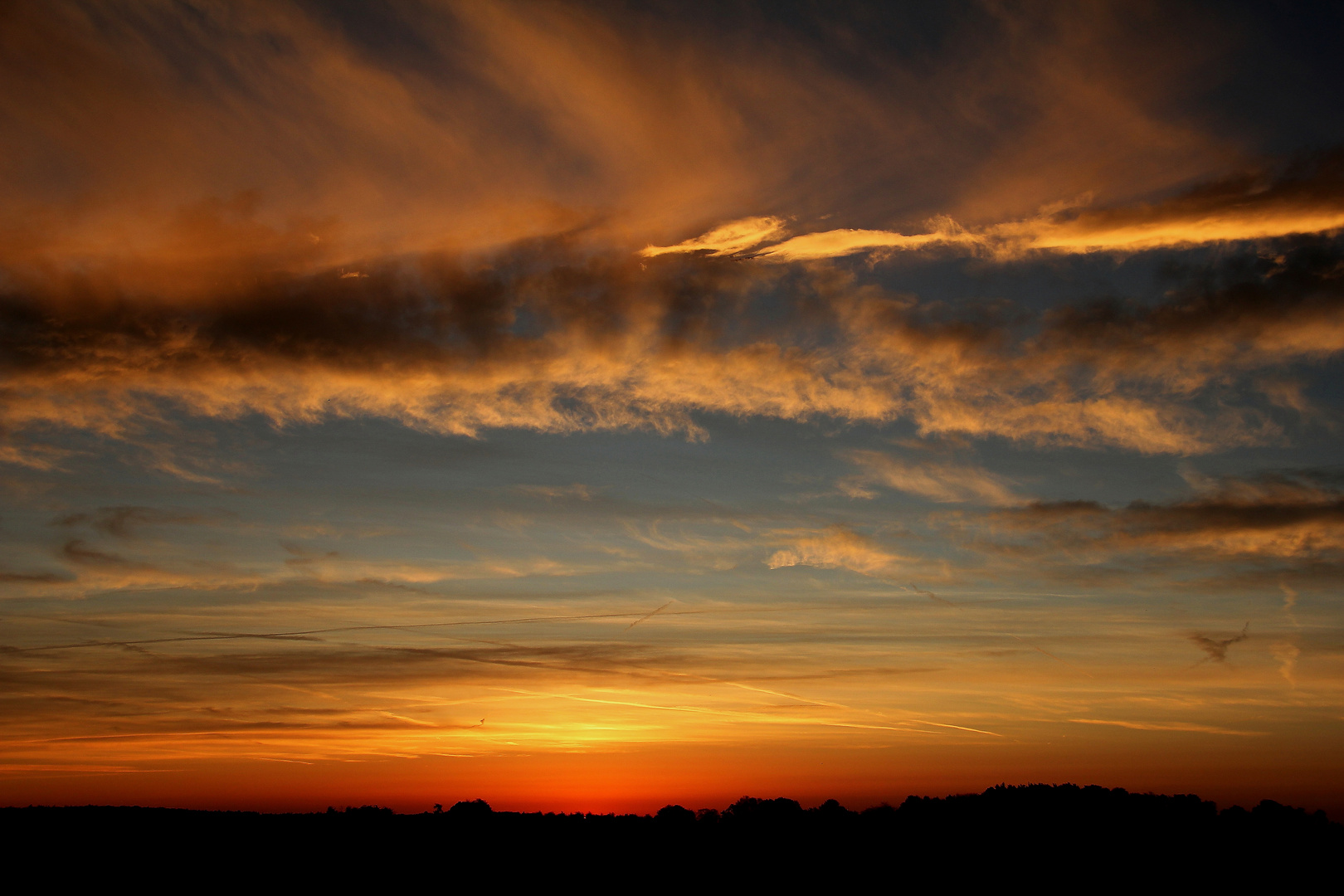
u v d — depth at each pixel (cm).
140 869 5312
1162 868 5553
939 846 5853
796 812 6538
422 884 5303
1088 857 5562
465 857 5759
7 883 5034
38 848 5566
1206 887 5225
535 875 5475
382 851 5838
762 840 6072
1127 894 5200
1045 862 5494
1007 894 5038
